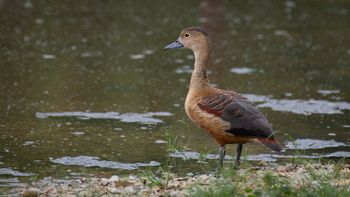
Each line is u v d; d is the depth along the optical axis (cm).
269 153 1273
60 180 1114
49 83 1712
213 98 1160
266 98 1630
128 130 1391
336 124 1448
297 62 1972
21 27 2278
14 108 1512
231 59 1980
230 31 2320
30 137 1330
